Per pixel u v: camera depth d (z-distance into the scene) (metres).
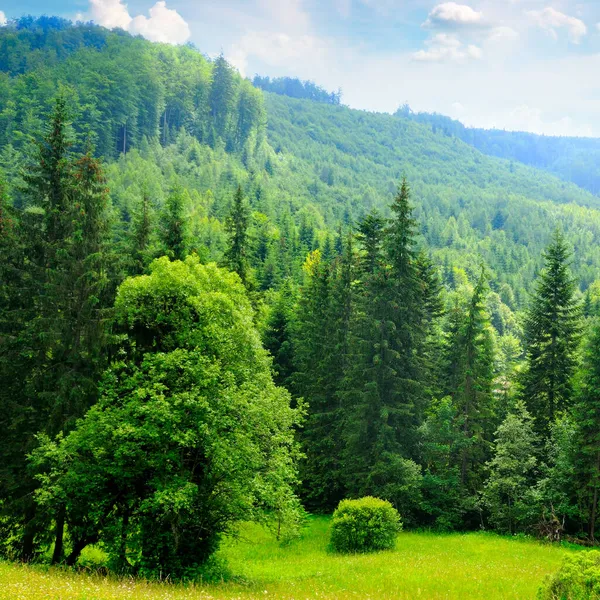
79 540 19.03
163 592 12.66
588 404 31.08
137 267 28.69
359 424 33.34
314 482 36.41
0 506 19.27
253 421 18.91
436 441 34.78
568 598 12.70
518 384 38.59
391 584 17.09
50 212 21.84
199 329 18.95
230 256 37.97
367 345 34.22
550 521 30.75
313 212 174.38
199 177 155.12
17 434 20.11
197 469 18.86
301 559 24.34
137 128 175.75
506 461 32.59
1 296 21.44
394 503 32.66
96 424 17.42
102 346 20.02
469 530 34.53
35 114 140.88
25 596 9.66
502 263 191.25
